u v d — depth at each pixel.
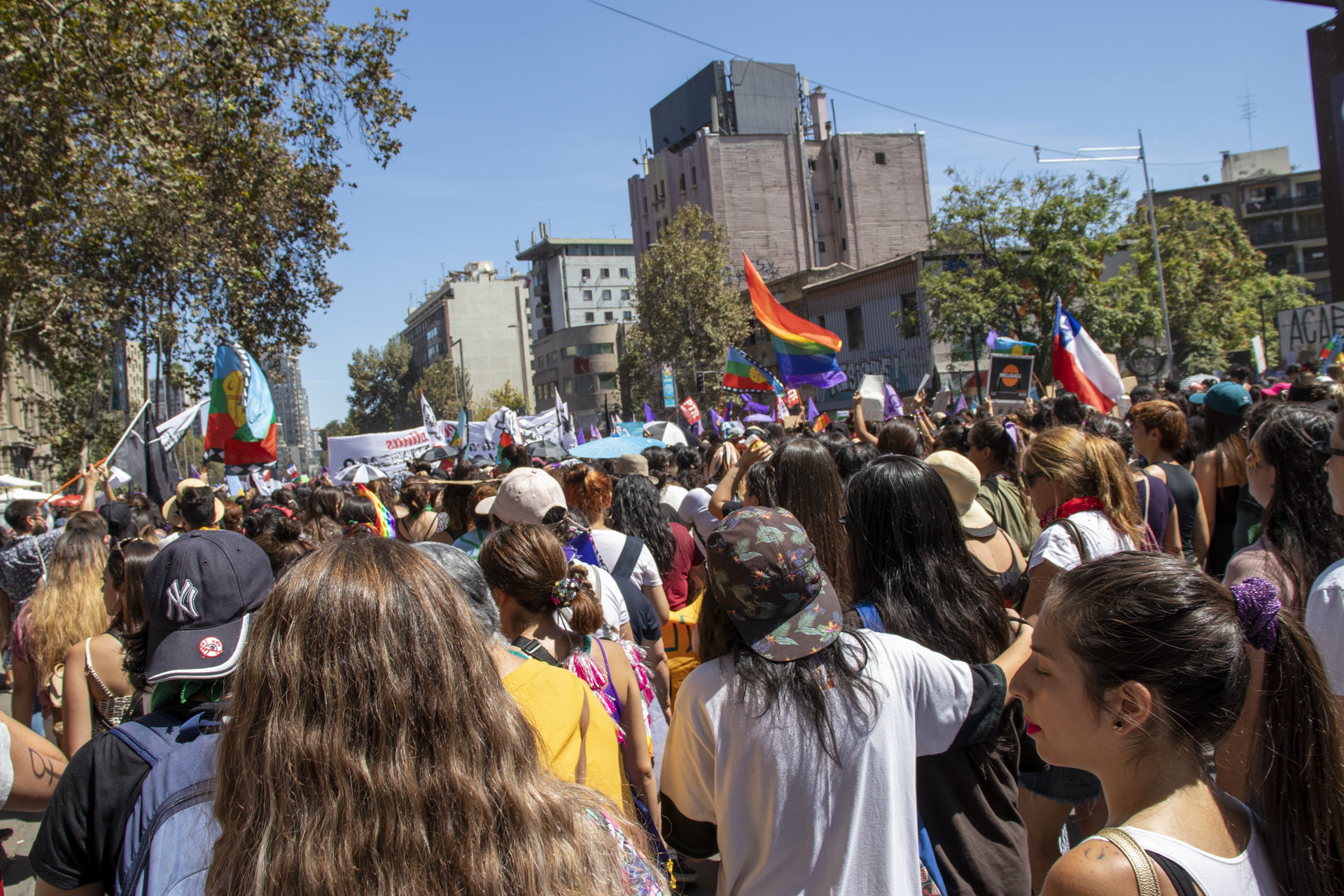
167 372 22.81
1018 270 30.22
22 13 11.07
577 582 2.75
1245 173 66.38
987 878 2.15
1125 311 32.16
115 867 1.73
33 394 33.91
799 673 1.98
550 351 81.69
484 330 112.12
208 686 1.96
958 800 2.19
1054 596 1.64
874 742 1.96
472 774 1.25
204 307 22.55
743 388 12.92
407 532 7.12
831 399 40.62
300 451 174.12
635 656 3.27
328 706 1.23
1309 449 2.71
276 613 1.31
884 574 2.54
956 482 3.45
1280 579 2.70
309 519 6.75
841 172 56.09
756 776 1.97
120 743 1.82
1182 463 6.28
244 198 19.47
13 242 13.01
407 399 87.00
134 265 19.62
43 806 2.38
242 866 1.21
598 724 2.43
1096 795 2.81
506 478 3.97
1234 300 41.38
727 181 54.59
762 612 2.00
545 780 1.39
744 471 4.41
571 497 4.80
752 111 58.50
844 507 3.17
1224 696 1.47
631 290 41.62
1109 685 1.50
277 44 16.31
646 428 16.09
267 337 23.14
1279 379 13.21
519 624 2.77
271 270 22.73
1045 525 3.67
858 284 39.91
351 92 17.50
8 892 4.67
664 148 64.25
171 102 14.40
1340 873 1.50
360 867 1.16
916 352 36.97
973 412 12.70
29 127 11.94
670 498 6.76
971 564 2.58
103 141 12.48
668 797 2.16
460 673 1.31
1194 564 1.61
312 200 21.78
